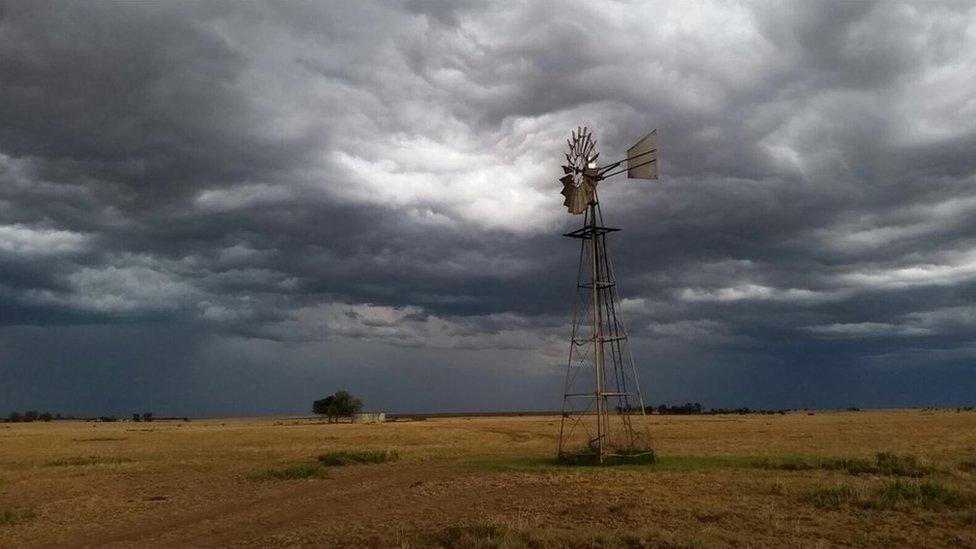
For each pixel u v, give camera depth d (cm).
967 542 1683
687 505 2220
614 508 2181
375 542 1783
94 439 8200
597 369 4144
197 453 5375
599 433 3950
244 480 3441
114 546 1948
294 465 3953
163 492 3048
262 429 11362
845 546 1661
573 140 4403
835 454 4253
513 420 17150
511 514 2156
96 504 2700
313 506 2564
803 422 11838
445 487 2928
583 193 4272
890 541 1705
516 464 3938
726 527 1878
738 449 5022
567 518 2052
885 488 2367
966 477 2877
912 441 5822
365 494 2834
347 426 12594
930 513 2042
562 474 3312
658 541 1673
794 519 1981
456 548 1680
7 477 3612
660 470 3400
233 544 1909
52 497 2902
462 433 8906
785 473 3177
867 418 14475
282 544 1848
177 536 2070
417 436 8156
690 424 11050
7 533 2161
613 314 4272
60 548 1952
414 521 2088
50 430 12412
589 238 4291
